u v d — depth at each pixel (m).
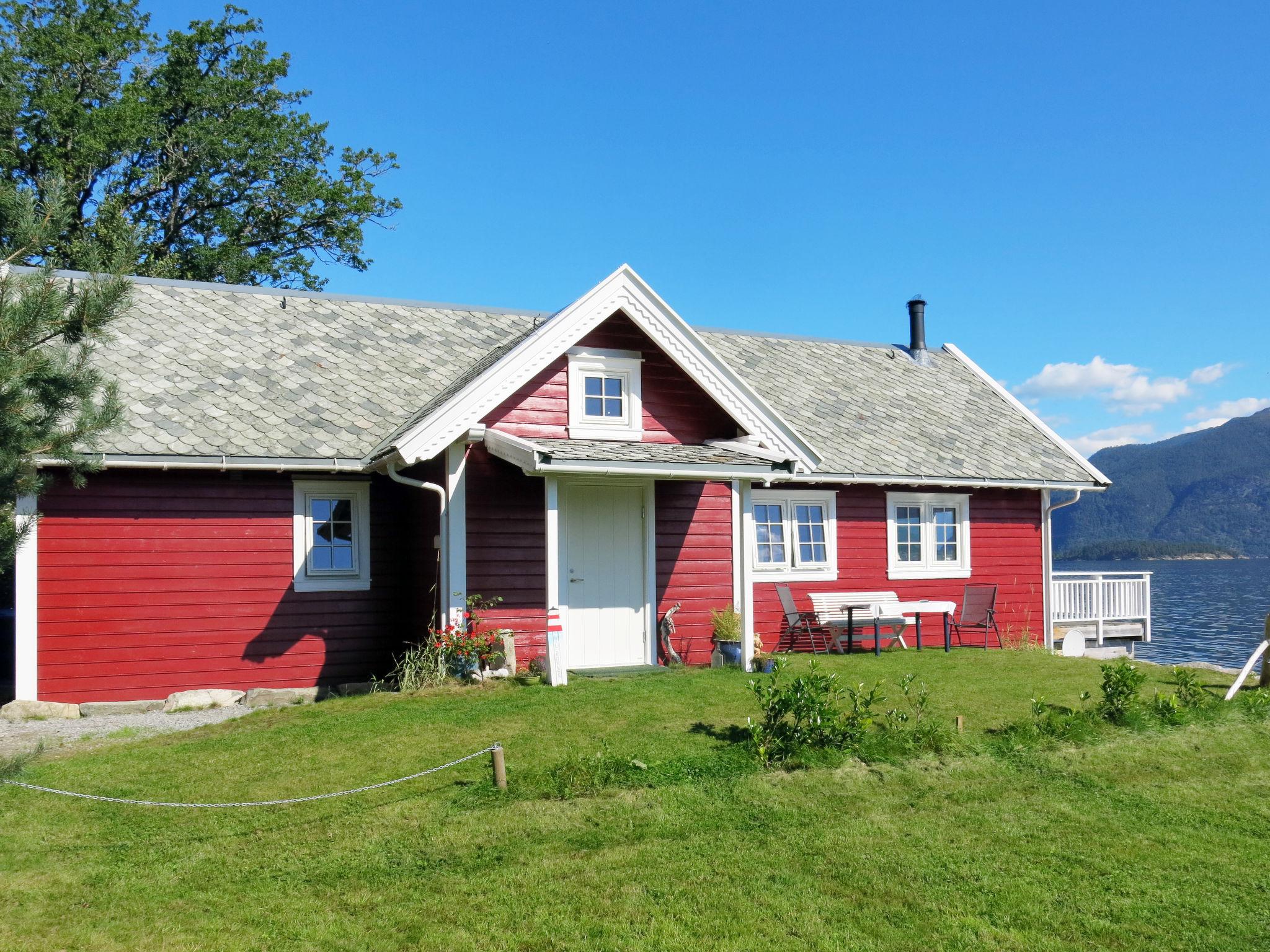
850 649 16.19
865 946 5.85
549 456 11.91
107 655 12.70
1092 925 6.21
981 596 17.27
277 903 6.28
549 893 6.45
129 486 12.95
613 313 13.86
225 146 30.77
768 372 20.16
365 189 34.22
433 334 17.33
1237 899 6.65
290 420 13.98
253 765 8.91
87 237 26.05
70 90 28.84
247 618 13.46
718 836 7.44
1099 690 12.43
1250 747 10.33
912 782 8.75
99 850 7.09
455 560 12.95
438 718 10.39
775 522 17.25
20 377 6.75
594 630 14.14
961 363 23.80
